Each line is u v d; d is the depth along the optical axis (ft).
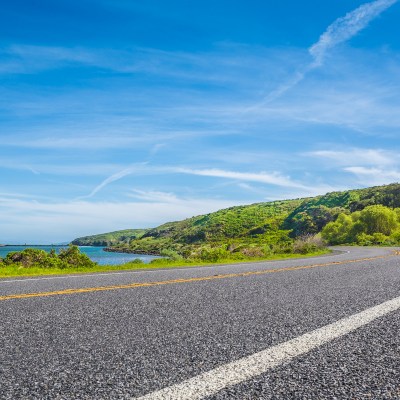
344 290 18.16
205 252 72.38
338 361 7.57
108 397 5.87
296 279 23.48
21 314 12.30
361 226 300.20
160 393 5.99
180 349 8.43
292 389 6.17
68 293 17.19
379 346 8.63
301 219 525.34
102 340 9.18
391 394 6.02
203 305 13.98
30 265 47.44
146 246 536.83
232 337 9.46
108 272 32.12
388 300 15.07
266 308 13.41
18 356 7.93
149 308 13.35
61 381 6.54
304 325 10.76
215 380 6.53
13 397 5.89
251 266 38.88
